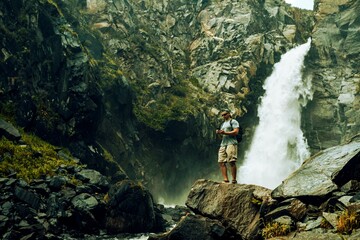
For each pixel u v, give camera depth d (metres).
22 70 28.34
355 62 56.75
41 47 30.23
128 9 51.47
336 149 10.70
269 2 65.12
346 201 8.70
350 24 58.03
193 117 42.47
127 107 37.41
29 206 18.42
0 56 27.11
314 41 59.22
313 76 57.47
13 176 20.38
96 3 48.69
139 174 37.00
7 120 25.89
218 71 52.28
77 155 29.11
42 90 29.50
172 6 60.75
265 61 55.78
